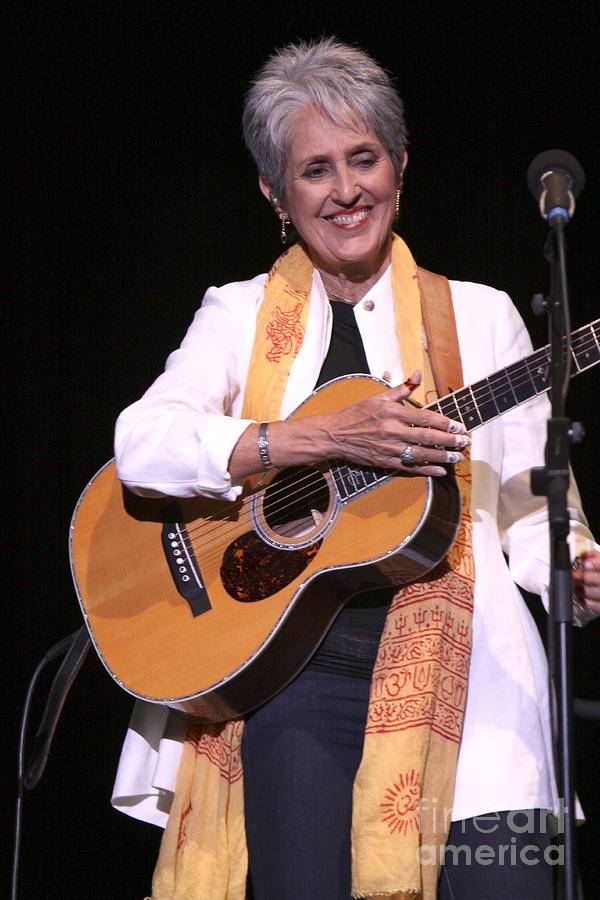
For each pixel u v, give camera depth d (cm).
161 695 732
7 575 1451
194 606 753
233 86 1462
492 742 707
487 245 1396
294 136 771
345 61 771
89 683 1405
